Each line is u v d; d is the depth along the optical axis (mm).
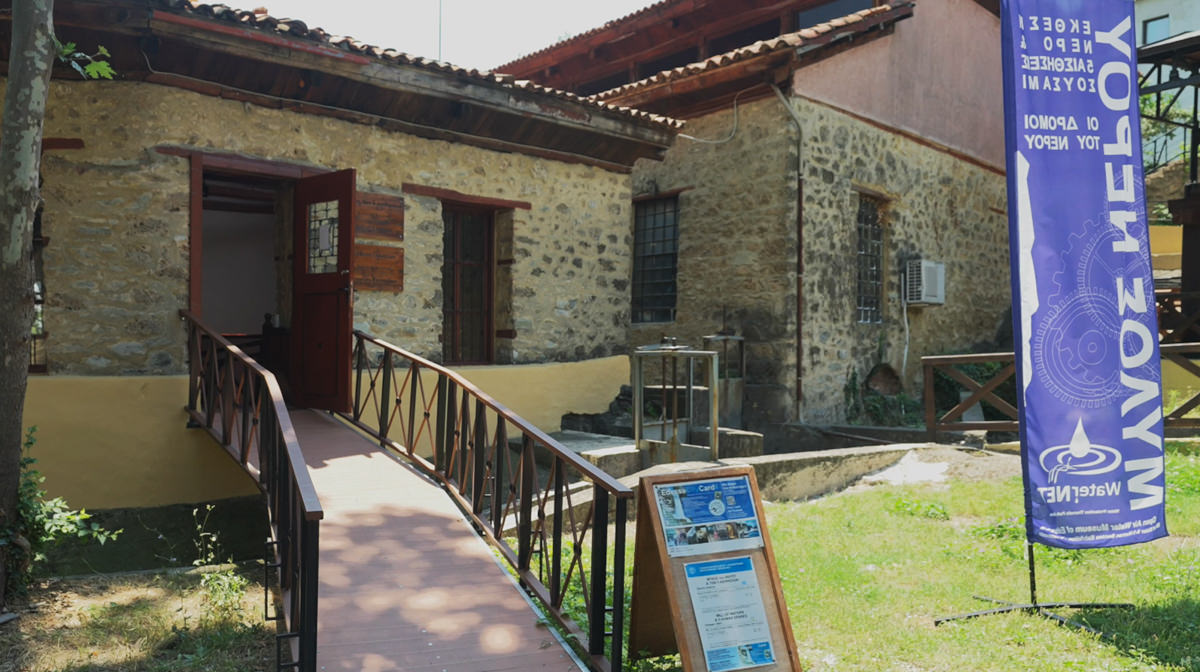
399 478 5559
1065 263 4070
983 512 5824
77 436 6012
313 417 7070
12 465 4289
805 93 9336
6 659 3641
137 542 6137
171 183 6344
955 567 4758
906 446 7723
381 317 7430
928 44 11352
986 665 3502
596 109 8117
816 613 4086
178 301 6402
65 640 3857
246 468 5191
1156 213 18016
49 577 4965
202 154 6469
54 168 6105
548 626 3727
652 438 7414
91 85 6164
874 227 10727
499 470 4719
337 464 5805
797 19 11078
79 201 6152
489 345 8547
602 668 3414
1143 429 4168
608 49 12953
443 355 8195
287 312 7840
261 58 6055
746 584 3191
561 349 8797
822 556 4930
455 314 8336
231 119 6629
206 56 6180
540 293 8602
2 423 4230
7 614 4137
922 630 3865
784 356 9250
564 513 5660
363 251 7234
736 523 3273
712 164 9992
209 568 5074
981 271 12648
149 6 5395
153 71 6191
